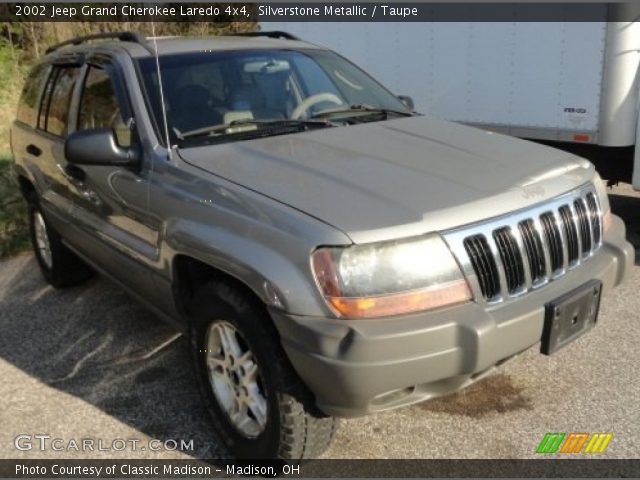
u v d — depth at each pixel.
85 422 3.59
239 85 3.96
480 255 2.75
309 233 2.62
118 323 4.80
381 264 2.59
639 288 4.94
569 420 3.41
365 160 3.21
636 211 6.72
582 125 5.70
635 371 3.82
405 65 6.87
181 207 3.19
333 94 4.26
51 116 4.87
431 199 2.80
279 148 3.40
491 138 3.72
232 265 2.81
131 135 3.68
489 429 3.36
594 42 5.47
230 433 3.22
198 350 3.30
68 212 4.54
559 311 2.85
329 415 2.77
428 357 2.57
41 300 5.30
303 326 2.58
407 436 3.34
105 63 4.17
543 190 3.06
